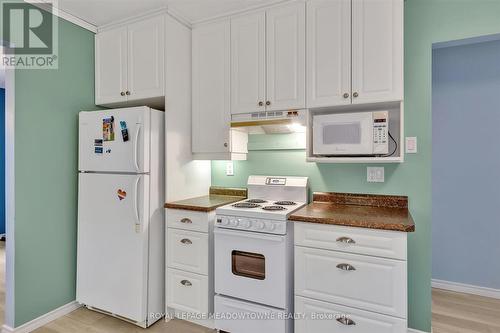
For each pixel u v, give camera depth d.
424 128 2.02
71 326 2.21
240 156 2.52
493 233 2.64
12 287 2.07
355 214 1.85
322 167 2.36
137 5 2.26
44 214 2.25
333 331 1.73
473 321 2.26
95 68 2.63
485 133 2.64
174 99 2.36
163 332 2.14
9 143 2.08
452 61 2.74
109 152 2.26
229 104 2.37
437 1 1.98
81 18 2.46
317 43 2.04
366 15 1.90
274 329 1.87
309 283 1.79
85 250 2.38
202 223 2.12
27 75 2.14
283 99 2.16
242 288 1.97
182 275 2.21
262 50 2.24
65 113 2.39
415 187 2.06
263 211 1.93
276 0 2.17
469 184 2.71
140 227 2.14
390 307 1.60
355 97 1.93
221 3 2.23
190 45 2.55
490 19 1.87
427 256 2.02
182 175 2.44
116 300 2.24
